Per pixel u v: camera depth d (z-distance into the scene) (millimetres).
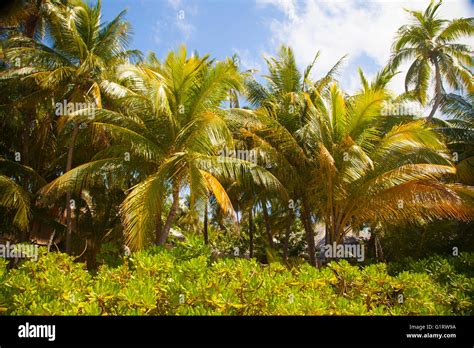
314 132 13820
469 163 16266
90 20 16094
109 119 13156
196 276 4824
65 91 15648
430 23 23344
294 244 26375
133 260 5258
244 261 5250
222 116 13766
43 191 12875
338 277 5270
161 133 13461
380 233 18484
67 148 18125
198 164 12578
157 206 11602
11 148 17828
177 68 13047
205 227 20156
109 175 16469
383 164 13312
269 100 17422
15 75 15016
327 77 17531
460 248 16656
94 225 18688
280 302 3928
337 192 13266
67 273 5633
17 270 5125
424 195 11344
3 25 16031
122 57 16844
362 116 13641
